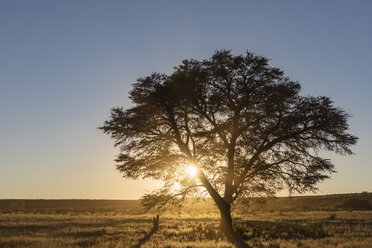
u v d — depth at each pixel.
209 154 24.36
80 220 44.62
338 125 24.30
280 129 24.55
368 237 25.08
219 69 25.05
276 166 25.47
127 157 24.89
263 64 25.05
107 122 24.56
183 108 24.55
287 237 26.23
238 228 29.12
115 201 193.12
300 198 121.19
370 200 112.62
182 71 25.06
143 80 24.41
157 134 25.12
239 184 25.62
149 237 25.61
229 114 25.44
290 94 24.17
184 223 39.88
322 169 24.72
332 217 48.16
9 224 36.09
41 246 20.11
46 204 167.38
